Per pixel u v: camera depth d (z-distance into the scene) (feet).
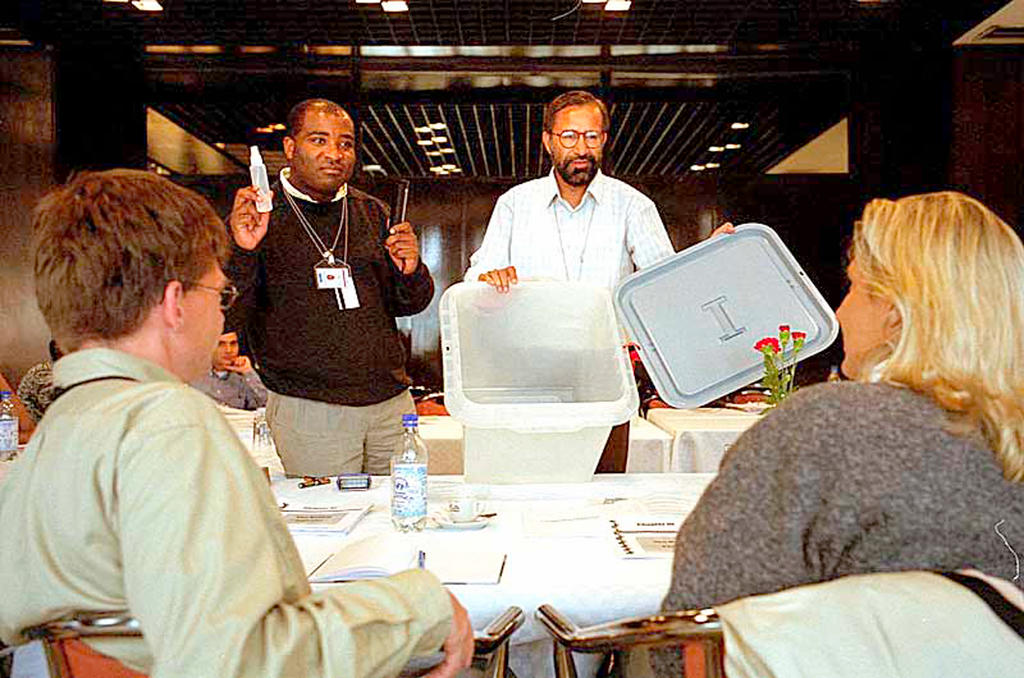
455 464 12.17
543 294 8.54
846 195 23.36
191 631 3.11
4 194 20.85
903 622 3.01
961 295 3.81
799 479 3.64
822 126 27.37
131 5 18.90
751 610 3.17
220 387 16.44
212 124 26.55
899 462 3.60
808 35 20.62
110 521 3.39
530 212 10.51
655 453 11.79
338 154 9.90
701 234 23.72
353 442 10.11
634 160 32.94
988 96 20.48
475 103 24.58
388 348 10.27
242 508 3.40
